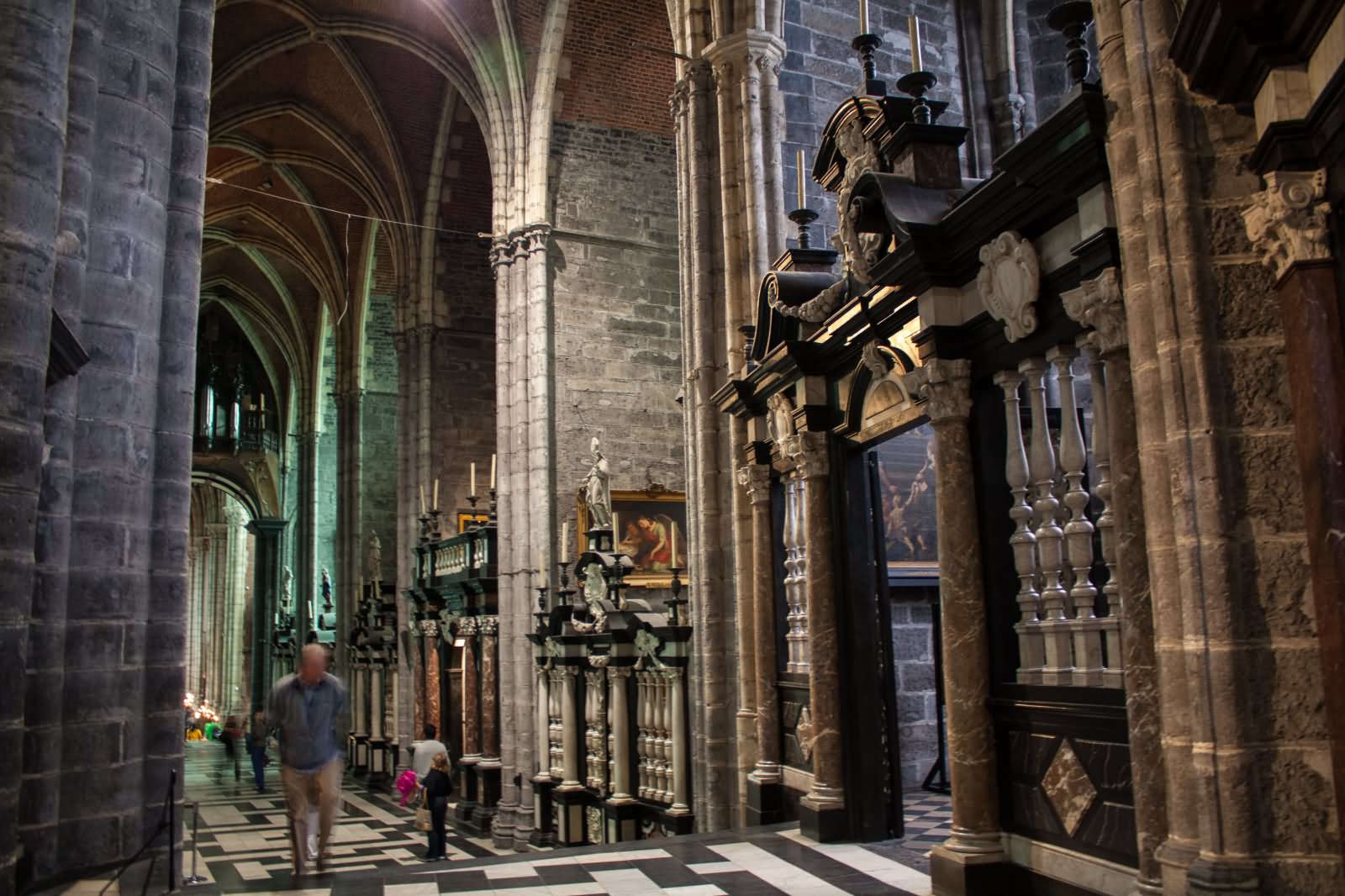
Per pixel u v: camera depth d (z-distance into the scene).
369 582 29.39
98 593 7.88
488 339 27.33
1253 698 5.02
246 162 29.56
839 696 9.84
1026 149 6.38
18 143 6.30
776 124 13.45
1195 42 5.02
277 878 8.29
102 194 8.26
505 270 21.58
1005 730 7.45
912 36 8.68
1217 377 5.20
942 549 7.78
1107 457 6.68
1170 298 5.32
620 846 9.63
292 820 8.20
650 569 21.06
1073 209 6.60
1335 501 4.64
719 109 13.74
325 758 8.34
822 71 13.99
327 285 33.25
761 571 11.62
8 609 5.98
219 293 38.59
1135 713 5.76
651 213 22.41
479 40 21.61
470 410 26.89
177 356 8.72
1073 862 6.68
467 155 26.95
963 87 14.64
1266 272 5.25
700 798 13.11
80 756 7.67
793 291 10.60
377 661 28.05
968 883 7.22
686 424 14.14
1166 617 5.36
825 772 9.77
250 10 23.44
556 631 17.56
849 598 9.91
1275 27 4.67
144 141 8.53
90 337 8.08
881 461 13.30
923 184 8.29
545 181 21.27
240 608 48.38
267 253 35.62
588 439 21.12
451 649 23.75
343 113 26.86
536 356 20.80
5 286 6.16
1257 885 4.85
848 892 7.71
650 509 21.30
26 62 6.40
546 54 21.05
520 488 20.66
